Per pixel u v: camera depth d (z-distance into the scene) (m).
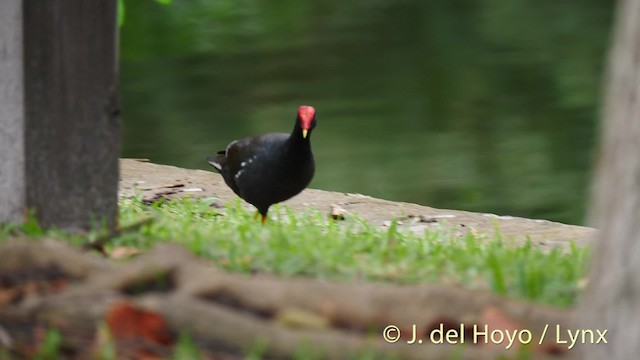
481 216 16.86
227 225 12.64
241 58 40.88
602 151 6.50
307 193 18.30
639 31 6.16
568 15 48.94
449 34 45.50
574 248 11.66
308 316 7.66
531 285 8.85
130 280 8.09
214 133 29.14
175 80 36.91
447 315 7.85
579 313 6.75
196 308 7.46
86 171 10.55
